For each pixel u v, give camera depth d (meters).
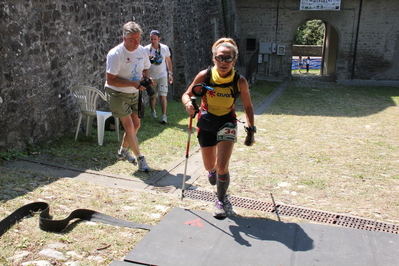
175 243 2.98
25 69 5.15
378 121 10.02
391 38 19.33
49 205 3.42
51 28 5.70
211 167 3.62
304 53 33.94
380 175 5.21
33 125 5.38
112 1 7.68
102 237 3.03
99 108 7.38
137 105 4.85
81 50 6.60
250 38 20.72
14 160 4.76
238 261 2.77
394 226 3.47
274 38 20.48
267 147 6.75
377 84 19.91
